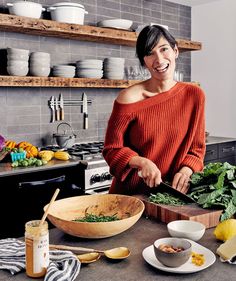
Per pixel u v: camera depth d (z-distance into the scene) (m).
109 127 2.00
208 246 1.32
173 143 1.98
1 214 2.83
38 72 3.28
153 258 1.20
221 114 4.75
